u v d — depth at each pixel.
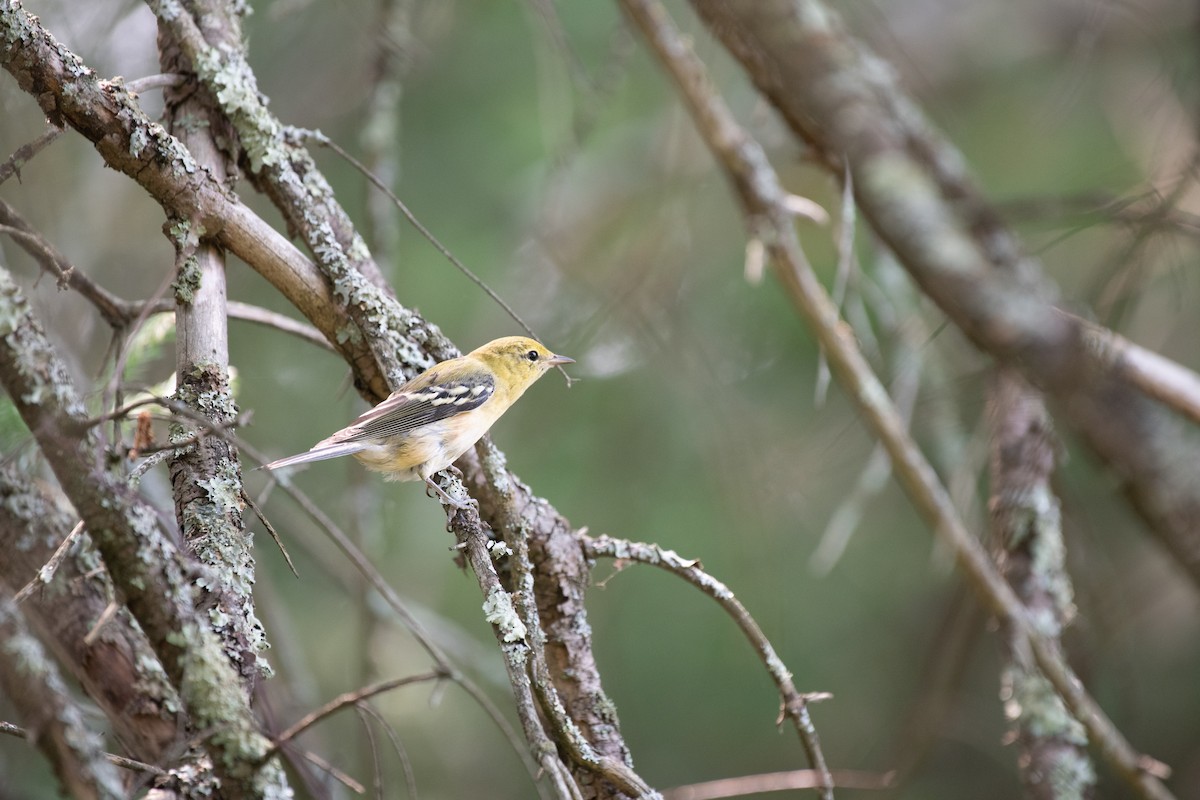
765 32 8.64
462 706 16.12
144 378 10.47
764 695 15.69
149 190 7.05
